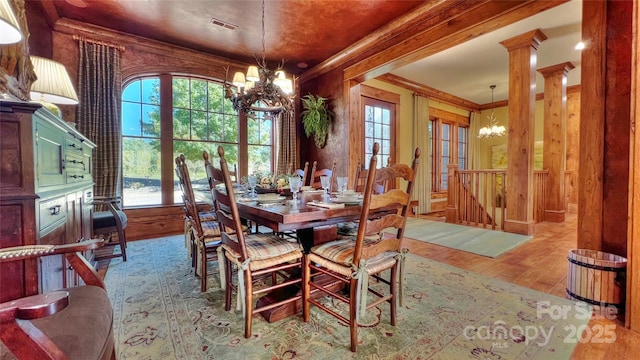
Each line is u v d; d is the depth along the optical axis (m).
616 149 2.01
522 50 3.88
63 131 1.64
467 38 3.04
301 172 3.63
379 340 1.49
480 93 6.85
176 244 3.56
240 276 1.58
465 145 7.91
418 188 6.32
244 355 1.38
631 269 1.61
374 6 3.21
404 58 3.60
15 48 1.86
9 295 1.10
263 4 3.16
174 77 4.33
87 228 2.34
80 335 0.80
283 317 1.73
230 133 4.84
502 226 4.25
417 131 6.32
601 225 2.07
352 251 1.60
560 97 4.84
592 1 2.08
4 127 1.11
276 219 1.47
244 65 4.85
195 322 1.68
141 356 1.36
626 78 1.96
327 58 4.72
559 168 4.84
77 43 3.57
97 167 3.58
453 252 3.13
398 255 1.68
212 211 3.14
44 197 1.30
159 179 4.21
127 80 3.91
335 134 4.79
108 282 2.30
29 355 0.64
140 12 3.32
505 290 2.12
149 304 1.92
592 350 1.41
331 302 1.95
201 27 3.68
